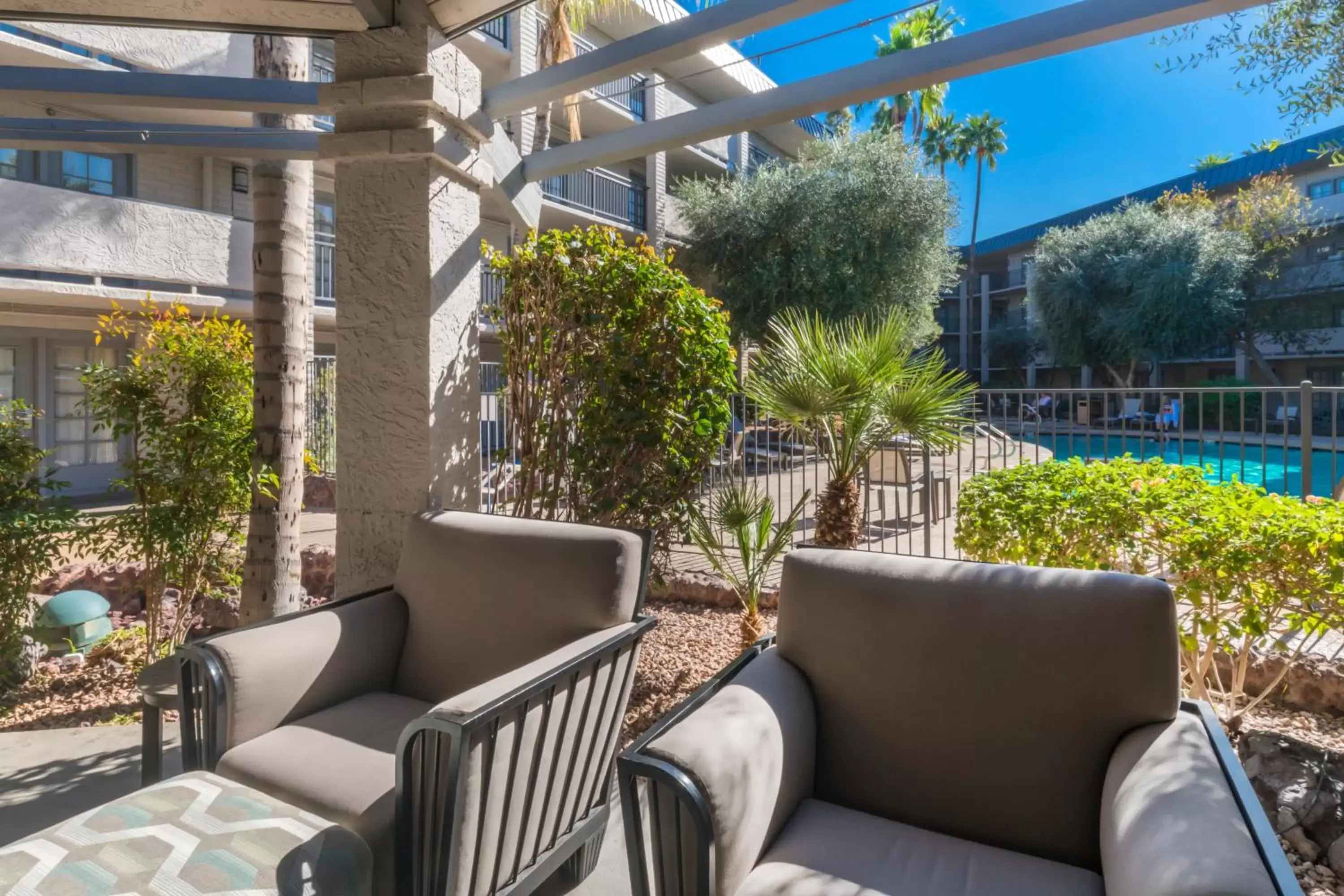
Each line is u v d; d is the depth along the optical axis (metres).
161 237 8.72
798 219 13.60
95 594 4.29
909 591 1.78
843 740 1.76
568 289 3.33
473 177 3.05
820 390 3.15
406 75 2.75
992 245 34.03
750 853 1.38
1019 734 1.60
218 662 1.87
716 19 2.87
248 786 1.69
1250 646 2.81
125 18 2.83
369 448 2.87
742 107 3.15
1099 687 1.56
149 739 2.15
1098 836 1.51
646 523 3.35
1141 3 2.39
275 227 3.59
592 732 1.94
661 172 16.80
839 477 3.31
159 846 1.33
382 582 2.87
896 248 13.51
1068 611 1.62
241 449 3.70
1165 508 2.65
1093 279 19.91
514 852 1.67
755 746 1.44
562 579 2.15
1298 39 4.05
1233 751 1.38
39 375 9.38
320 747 1.85
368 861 1.45
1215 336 18.95
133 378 3.73
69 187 9.07
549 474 3.54
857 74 2.89
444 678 2.24
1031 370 29.36
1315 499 2.85
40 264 7.76
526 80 3.33
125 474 4.19
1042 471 3.19
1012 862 1.47
